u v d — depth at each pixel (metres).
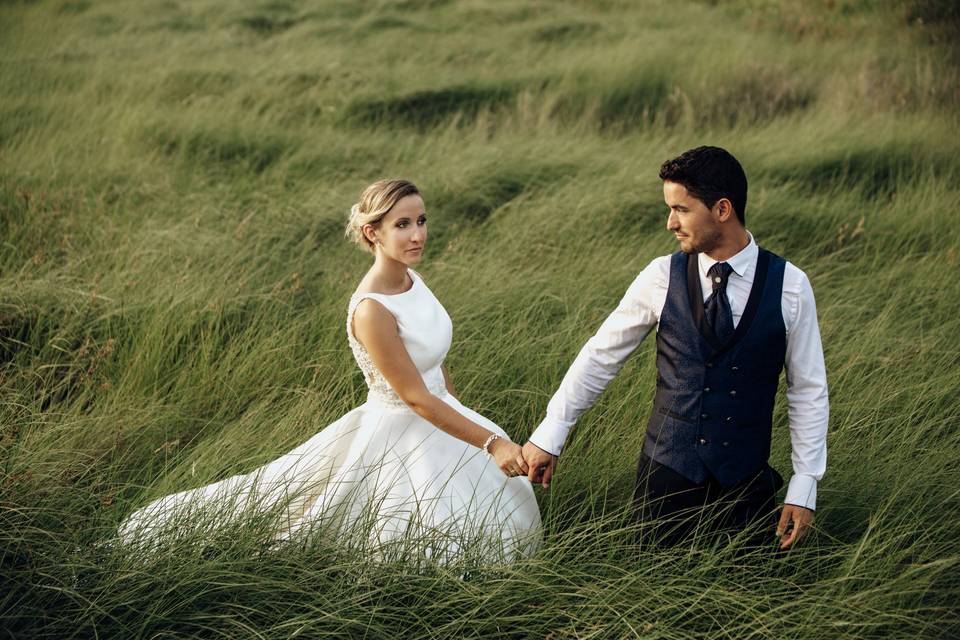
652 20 13.88
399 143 7.89
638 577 2.55
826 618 2.47
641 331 2.64
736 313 2.41
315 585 2.59
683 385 2.50
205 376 4.00
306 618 2.47
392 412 3.03
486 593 2.58
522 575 2.60
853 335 4.21
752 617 2.48
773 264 2.40
